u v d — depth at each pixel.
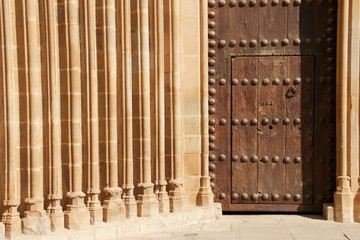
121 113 7.11
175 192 7.42
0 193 6.21
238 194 7.93
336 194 7.47
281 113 7.86
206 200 7.64
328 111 7.74
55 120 6.44
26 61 6.27
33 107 6.28
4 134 6.16
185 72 7.67
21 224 6.19
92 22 6.75
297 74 7.80
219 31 7.87
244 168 7.91
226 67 7.88
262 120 7.88
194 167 7.70
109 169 6.94
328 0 7.67
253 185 7.91
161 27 7.34
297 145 7.85
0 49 6.16
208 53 7.86
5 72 6.16
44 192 6.49
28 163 6.28
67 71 6.57
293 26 7.78
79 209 6.50
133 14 7.20
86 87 6.74
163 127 7.41
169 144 7.49
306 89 7.80
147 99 7.24
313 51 7.76
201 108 7.70
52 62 6.41
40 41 6.44
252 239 6.58
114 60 6.96
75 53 6.59
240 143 7.90
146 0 7.19
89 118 6.75
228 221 7.61
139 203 7.14
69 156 6.57
